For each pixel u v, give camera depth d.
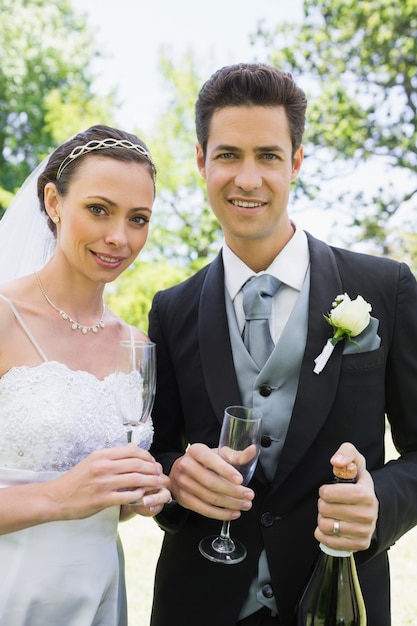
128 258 1.62
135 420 1.44
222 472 1.36
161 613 1.69
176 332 1.81
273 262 1.71
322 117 11.34
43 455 1.50
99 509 1.30
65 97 12.51
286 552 1.54
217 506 1.43
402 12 10.66
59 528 1.48
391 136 11.34
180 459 1.49
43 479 1.51
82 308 1.70
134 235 1.59
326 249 1.78
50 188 1.64
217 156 1.62
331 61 11.44
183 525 1.68
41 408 1.50
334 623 1.34
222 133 1.59
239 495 1.38
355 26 11.10
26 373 1.53
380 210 11.59
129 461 1.31
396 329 1.65
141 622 3.20
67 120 10.82
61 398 1.52
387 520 1.41
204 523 1.65
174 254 10.85
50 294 1.66
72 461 1.56
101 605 1.60
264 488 1.60
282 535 1.55
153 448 1.85
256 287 1.69
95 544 1.53
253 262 1.74
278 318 1.70
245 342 1.70
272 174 1.60
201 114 1.66
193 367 1.73
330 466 1.58
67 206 1.57
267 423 1.61
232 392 1.64
